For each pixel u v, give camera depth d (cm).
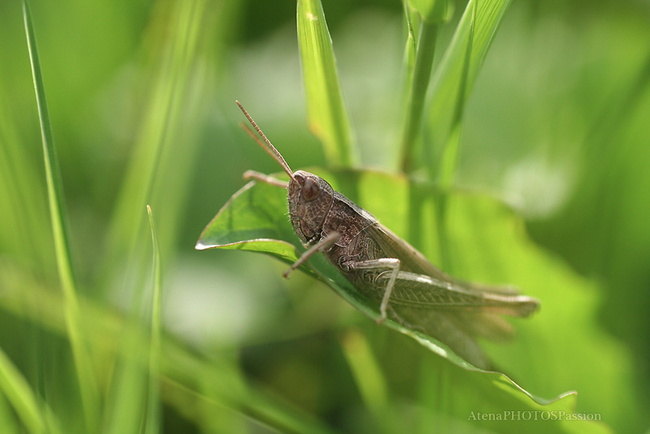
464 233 13
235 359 14
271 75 16
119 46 16
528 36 16
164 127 14
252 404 13
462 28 13
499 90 16
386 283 13
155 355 13
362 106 16
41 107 13
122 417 13
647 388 14
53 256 14
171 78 14
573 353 14
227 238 13
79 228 15
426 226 13
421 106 13
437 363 13
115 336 13
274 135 15
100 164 15
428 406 13
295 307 15
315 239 13
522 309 13
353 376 14
